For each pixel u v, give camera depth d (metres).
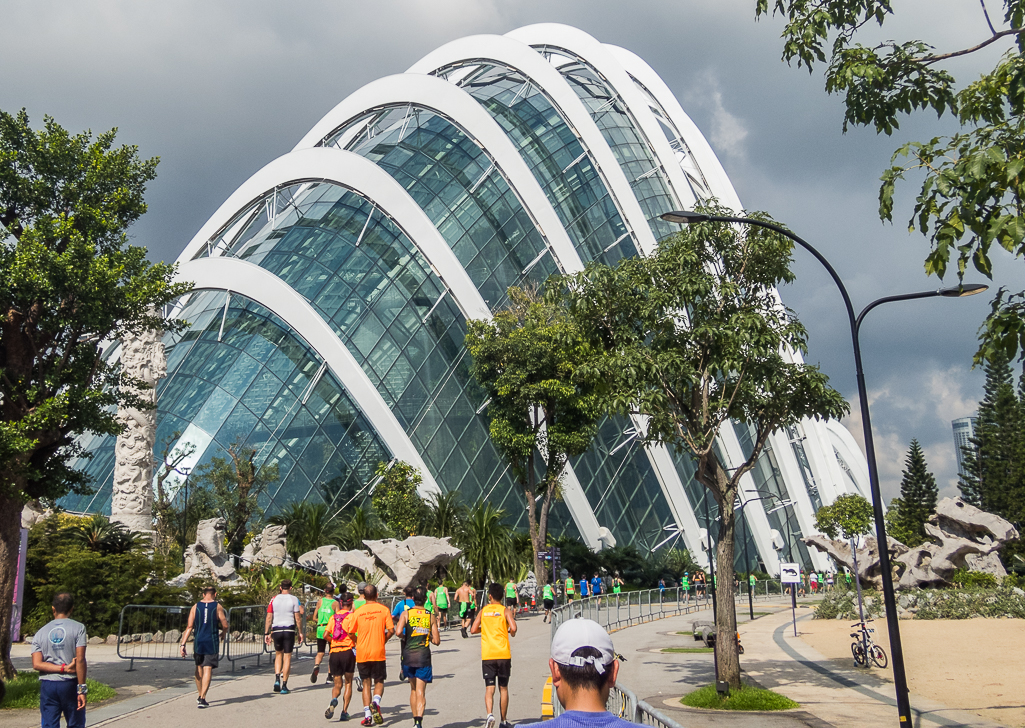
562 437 37.97
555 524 48.38
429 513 40.44
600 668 3.76
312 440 43.12
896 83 11.05
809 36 10.92
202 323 47.97
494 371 39.84
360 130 58.38
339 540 38.31
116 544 27.39
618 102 65.94
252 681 17.25
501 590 12.50
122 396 17.80
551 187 56.28
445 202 52.03
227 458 41.66
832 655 22.86
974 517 38.81
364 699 12.36
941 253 8.70
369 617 12.58
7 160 16.47
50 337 16.64
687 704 14.62
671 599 40.84
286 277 48.34
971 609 30.97
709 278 16.33
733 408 17.20
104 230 17.11
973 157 8.12
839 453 94.88
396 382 45.81
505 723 11.73
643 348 16.12
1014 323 9.02
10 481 14.97
